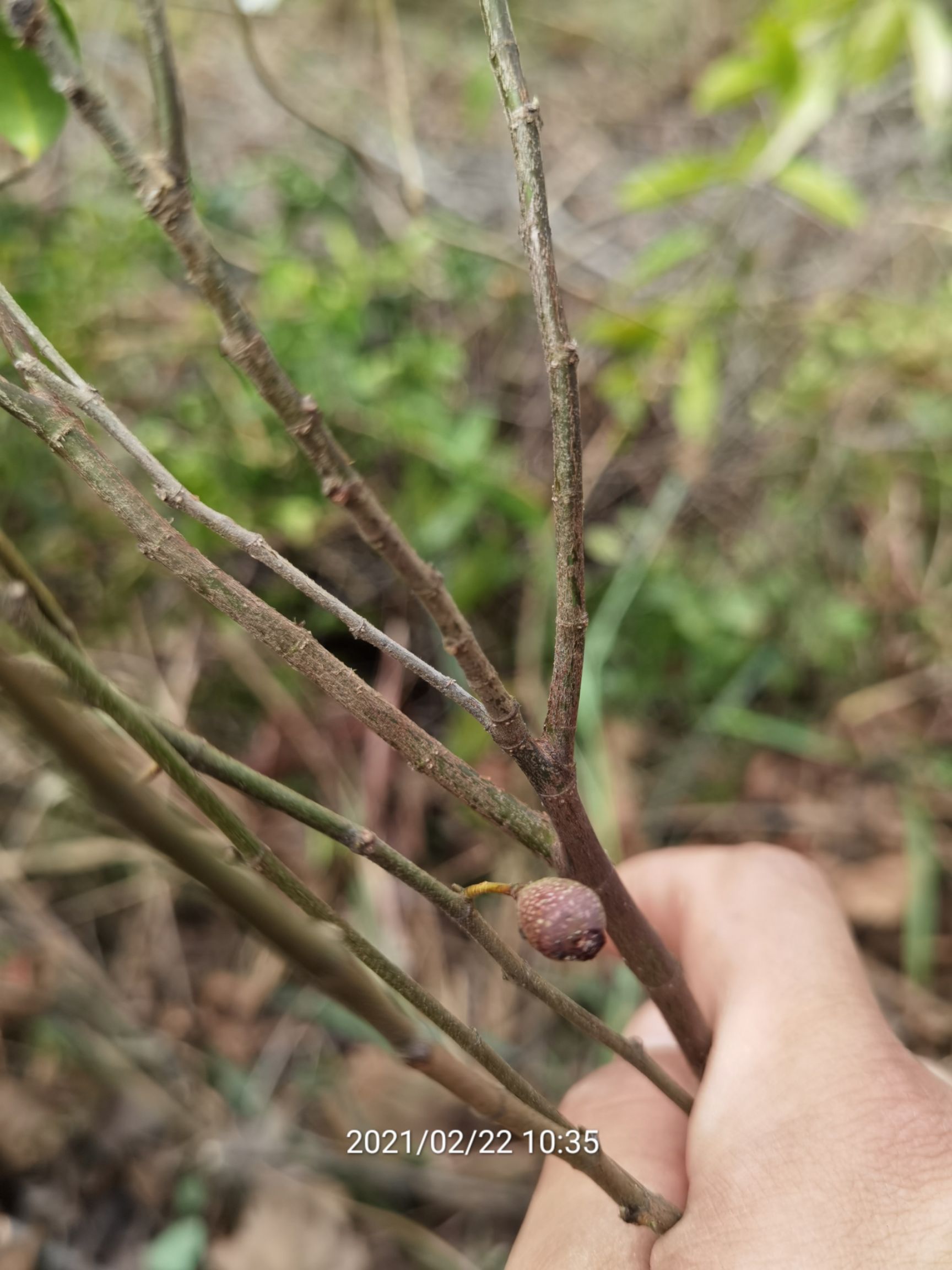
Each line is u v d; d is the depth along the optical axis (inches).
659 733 17.2
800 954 8.7
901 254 20.9
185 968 14.6
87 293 14.9
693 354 16.6
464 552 16.7
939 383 18.7
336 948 4.6
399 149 16.3
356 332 15.5
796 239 21.9
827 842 16.3
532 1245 8.0
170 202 3.6
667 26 26.1
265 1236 12.5
